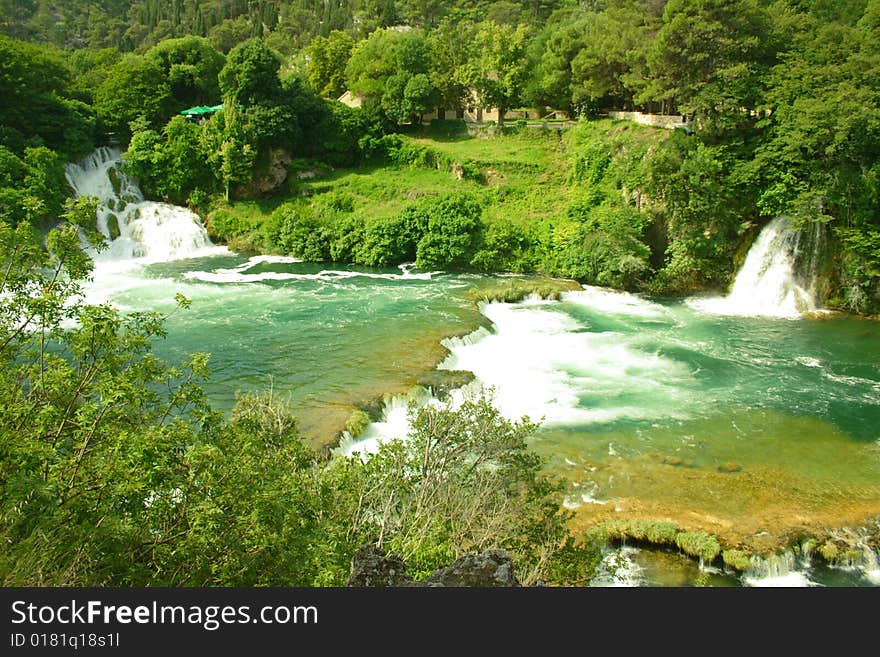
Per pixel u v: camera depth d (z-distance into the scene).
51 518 10.63
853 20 69.88
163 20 166.25
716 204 53.38
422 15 158.25
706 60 60.50
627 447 29.83
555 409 33.44
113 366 13.23
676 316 49.22
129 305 47.69
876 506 25.70
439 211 62.47
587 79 78.69
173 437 12.17
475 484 18.12
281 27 169.00
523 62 83.31
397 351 39.00
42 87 71.25
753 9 59.56
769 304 51.94
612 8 88.56
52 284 13.50
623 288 55.66
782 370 38.97
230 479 12.38
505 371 38.34
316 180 77.25
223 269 60.50
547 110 93.81
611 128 73.44
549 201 67.94
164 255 65.88
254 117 73.19
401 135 84.69
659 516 24.69
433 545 13.81
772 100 54.16
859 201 49.75
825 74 52.12
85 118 72.69
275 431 18.00
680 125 67.19
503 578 9.83
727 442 30.45
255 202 73.56
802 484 27.16
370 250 63.00
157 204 70.56
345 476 16.47
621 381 37.16
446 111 96.44
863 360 40.66
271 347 39.66
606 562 22.52
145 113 79.06
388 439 29.69
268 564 12.12
